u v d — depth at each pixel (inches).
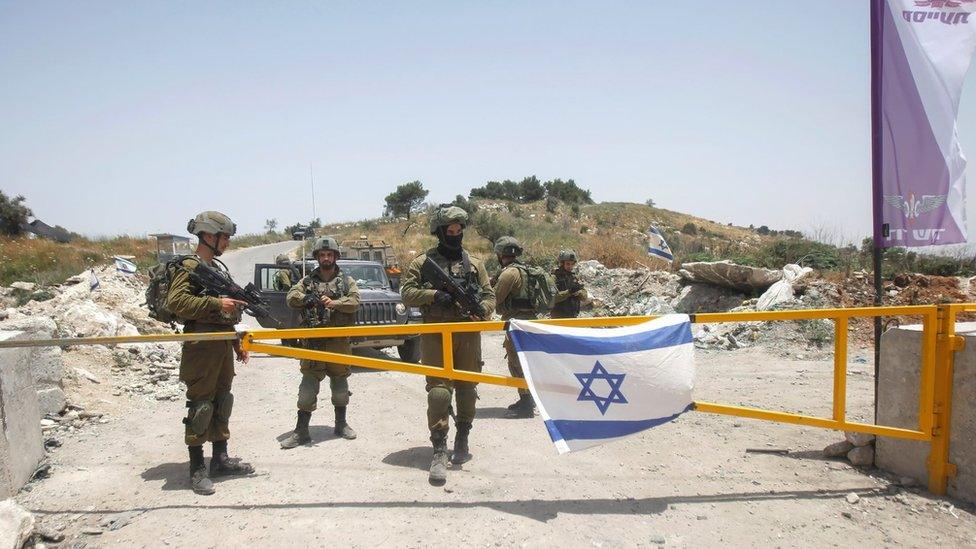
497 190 2997.0
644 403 152.5
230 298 168.9
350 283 229.3
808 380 300.2
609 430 150.4
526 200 2987.2
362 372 367.9
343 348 216.2
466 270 180.1
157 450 203.9
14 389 167.9
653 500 157.6
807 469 178.7
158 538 137.6
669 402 153.8
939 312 156.5
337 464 187.5
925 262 538.3
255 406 272.5
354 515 148.1
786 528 141.6
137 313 471.8
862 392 272.5
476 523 143.4
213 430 173.8
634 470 179.9
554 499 158.4
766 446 200.4
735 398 264.2
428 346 177.0
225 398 174.6
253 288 179.2
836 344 157.9
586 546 132.8
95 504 157.4
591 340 151.3
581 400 150.1
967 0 177.5
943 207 181.2
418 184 2421.3
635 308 571.5
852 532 139.5
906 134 178.7
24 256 1048.8
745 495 160.7
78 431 226.7
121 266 748.6
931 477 159.5
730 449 198.2
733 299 508.4
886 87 178.1
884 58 177.6
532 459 191.0
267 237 2330.2
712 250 985.5
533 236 1579.7
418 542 134.1
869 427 158.9
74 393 263.1
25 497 161.6
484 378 155.7
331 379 220.8
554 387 149.8
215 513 150.6
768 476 174.1
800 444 201.8
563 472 178.7
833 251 584.4
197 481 164.4
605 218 2662.4
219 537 137.5
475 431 226.1
